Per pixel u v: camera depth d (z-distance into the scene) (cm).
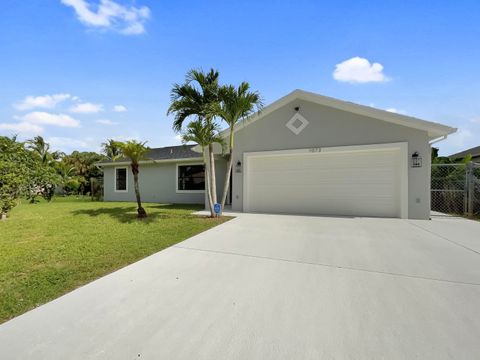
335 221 819
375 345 214
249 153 1066
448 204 1034
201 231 673
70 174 2431
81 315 262
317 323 247
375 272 380
